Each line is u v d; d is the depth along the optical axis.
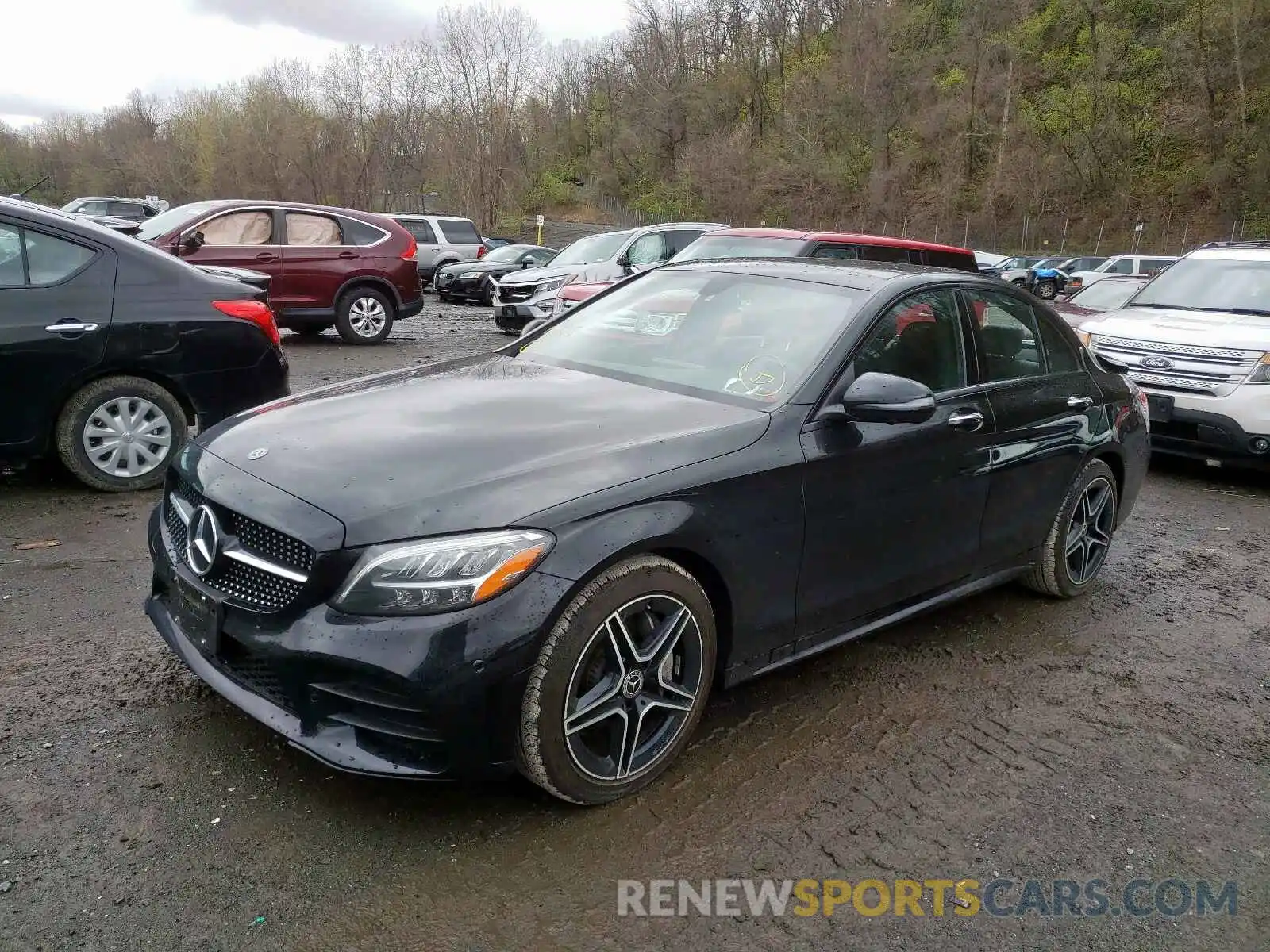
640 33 77.38
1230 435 7.17
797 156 58.72
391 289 13.05
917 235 52.81
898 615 3.78
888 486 3.48
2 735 3.03
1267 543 6.03
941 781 3.11
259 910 2.36
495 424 3.06
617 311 4.21
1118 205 48.03
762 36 72.75
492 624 2.47
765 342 3.61
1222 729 3.57
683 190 65.94
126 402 5.56
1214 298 8.46
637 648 2.82
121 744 3.01
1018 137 52.03
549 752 2.62
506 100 58.69
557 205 76.06
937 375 3.82
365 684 2.47
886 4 60.47
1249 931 2.51
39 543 4.77
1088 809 3.01
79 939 2.23
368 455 2.81
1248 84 45.41
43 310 5.22
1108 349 7.97
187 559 2.92
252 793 2.80
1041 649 4.20
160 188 71.12
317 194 61.12
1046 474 4.32
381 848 2.61
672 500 2.82
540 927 2.37
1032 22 58.75
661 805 2.89
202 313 5.68
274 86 63.28
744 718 3.44
